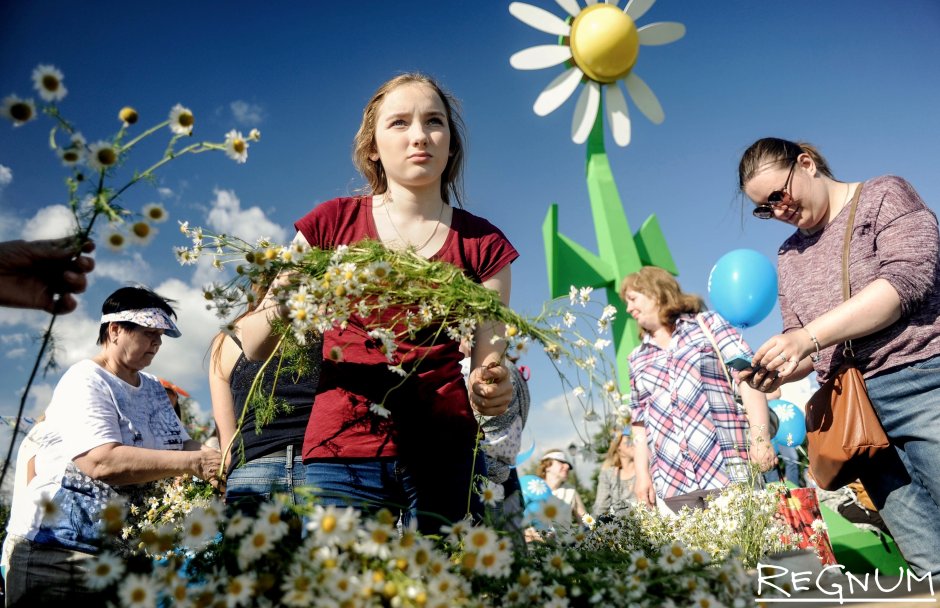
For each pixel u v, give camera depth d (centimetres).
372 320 175
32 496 229
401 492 177
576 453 174
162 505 242
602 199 895
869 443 231
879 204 245
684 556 147
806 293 264
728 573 144
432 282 169
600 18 782
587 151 939
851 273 246
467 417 184
